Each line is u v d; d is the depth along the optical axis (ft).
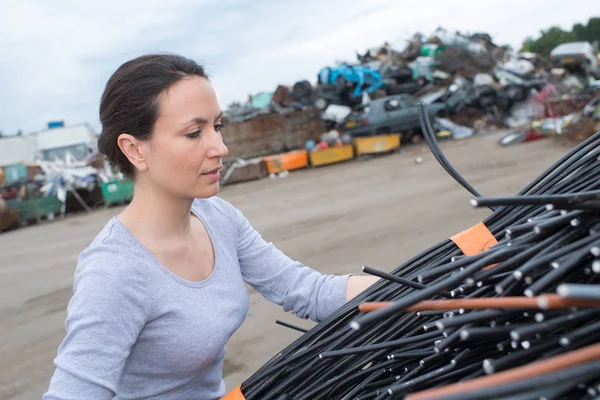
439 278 3.53
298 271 4.80
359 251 18.67
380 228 21.34
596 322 2.64
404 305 2.65
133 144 3.85
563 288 1.86
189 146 3.78
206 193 3.93
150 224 3.95
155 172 3.87
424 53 67.05
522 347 2.84
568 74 68.54
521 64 66.54
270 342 12.32
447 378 3.20
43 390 12.07
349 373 3.89
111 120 3.86
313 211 27.68
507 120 54.34
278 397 4.05
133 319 3.67
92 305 3.55
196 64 3.97
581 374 1.92
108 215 40.68
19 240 35.96
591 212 2.71
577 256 2.51
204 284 4.07
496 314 2.69
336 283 4.70
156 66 3.79
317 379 4.07
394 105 51.16
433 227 20.21
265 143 51.55
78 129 55.16
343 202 28.91
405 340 3.51
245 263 4.75
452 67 61.72
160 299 3.81
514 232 3.00
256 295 15.23
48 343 14.67
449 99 54.70
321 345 4.06
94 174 45.78
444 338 3.17
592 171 3.73
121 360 3.62
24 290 20.65
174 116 3.75
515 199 2.51
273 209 30.73
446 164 4.33
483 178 29.71
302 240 21.50
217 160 3.88
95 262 3.69
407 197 27.07
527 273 2.65
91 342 3.50
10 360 13.87
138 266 3.76
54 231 37.58
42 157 53.01
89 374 3.46
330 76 58.08
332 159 48.75
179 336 3.88
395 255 17.65
